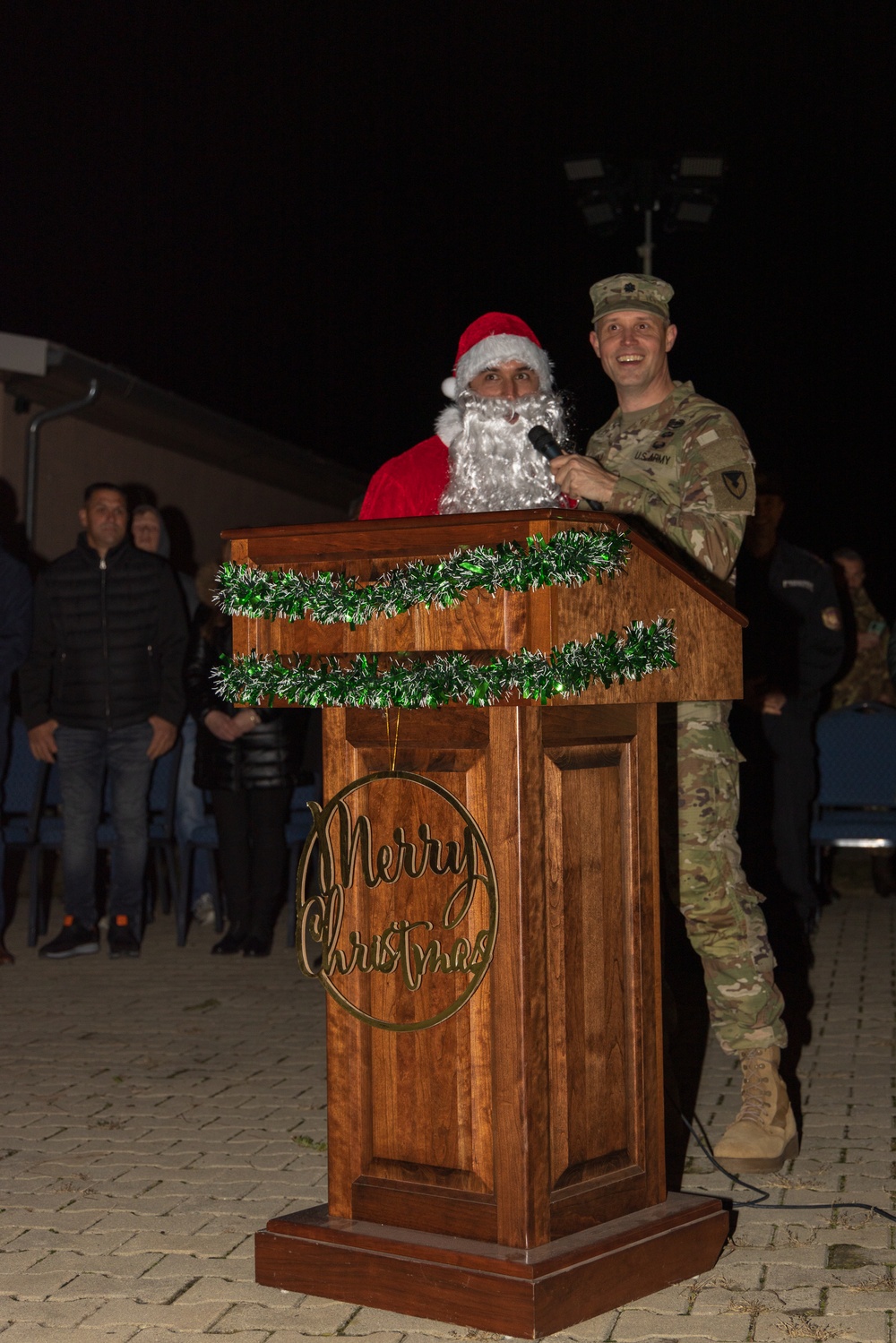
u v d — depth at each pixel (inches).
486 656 114.1
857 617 374.3
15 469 413.4
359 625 120.7
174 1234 143.7
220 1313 123.3
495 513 113.3
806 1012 241.4
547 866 117.9
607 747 124.0
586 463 139.6
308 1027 237.8
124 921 303.0
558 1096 119.6
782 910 303.7
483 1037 118.3
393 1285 120.8
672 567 124.1
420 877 119.7
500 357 156.9
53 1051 222.2
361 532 120.6
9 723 293.1
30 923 317.7
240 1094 197.0
